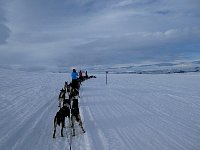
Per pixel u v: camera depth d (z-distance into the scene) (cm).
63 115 886
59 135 899
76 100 983
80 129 978
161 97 1892
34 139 852
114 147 776
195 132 950
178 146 793
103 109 1392
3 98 1638
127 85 3012
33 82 3050
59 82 3312
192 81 3709
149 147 781
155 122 1102
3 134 901
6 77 3512
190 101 1689
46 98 1780
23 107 1398
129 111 1341
